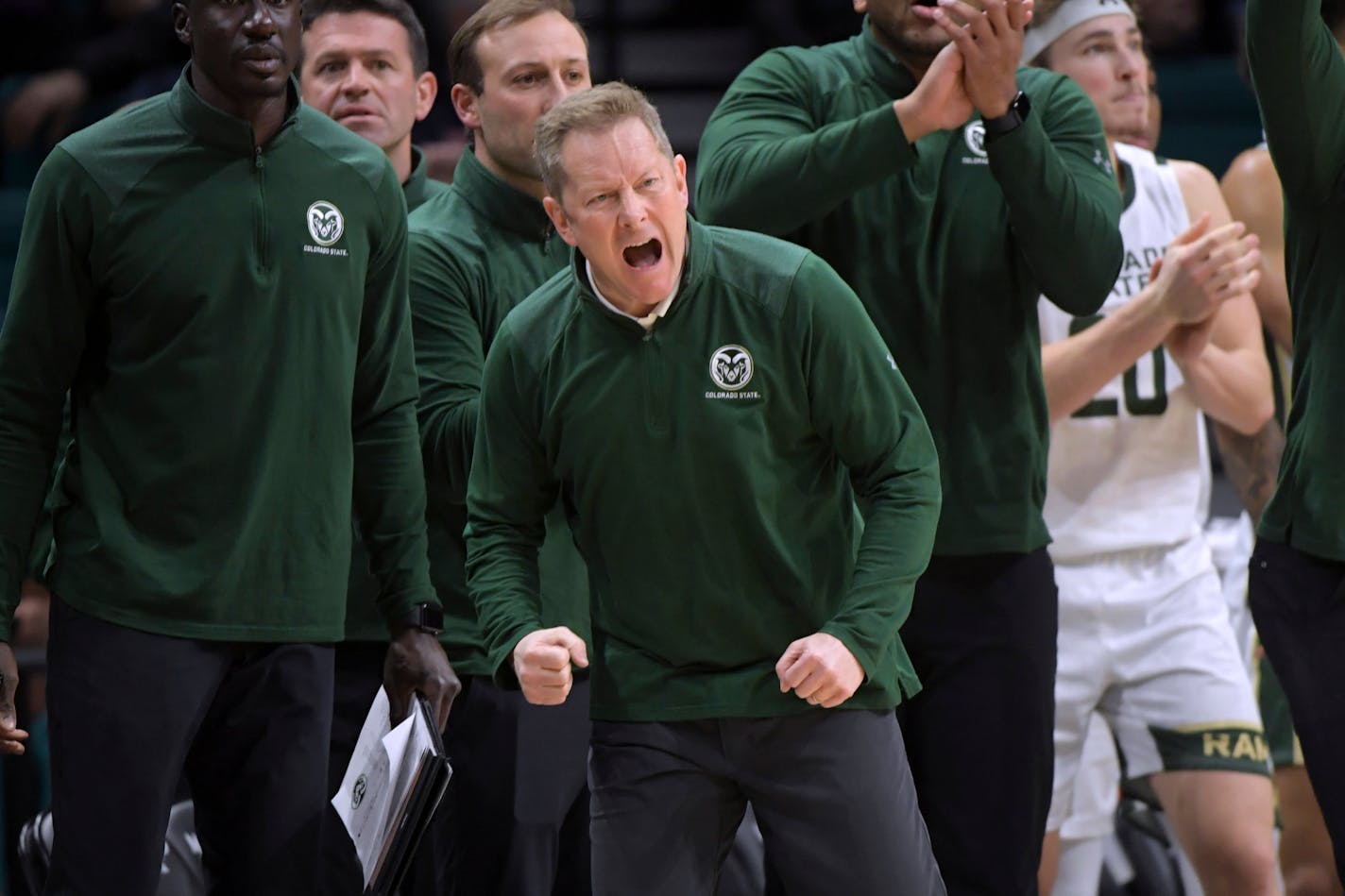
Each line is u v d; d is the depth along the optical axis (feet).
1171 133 90.48
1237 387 50.03
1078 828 51.85
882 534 32.94
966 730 40.81
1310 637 37.76
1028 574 41.11
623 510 33.53
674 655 33.99
